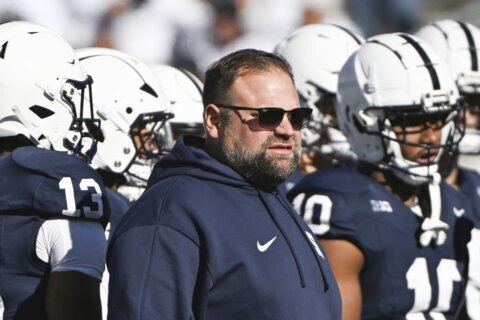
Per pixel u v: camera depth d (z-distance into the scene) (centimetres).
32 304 1087
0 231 1100
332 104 1786
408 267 1393
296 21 3466
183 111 1683
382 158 1439
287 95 1087
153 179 1110
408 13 3569
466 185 1705
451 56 1858
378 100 1440
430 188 1421
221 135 1096
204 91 1118
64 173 1109
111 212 1309
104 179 1416
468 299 1486
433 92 1422
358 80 1466
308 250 1114
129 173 1482
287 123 1082
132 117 1412
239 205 1070
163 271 1016
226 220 1053
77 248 1083
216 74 1100
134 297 1005
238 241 1046
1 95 1184
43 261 1091
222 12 3384
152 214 1040
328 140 1781
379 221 1385
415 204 1445
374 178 1462
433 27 1914
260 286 1039
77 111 1238
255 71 1088
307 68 1802
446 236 1442
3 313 1095
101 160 1388
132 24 3322
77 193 1105
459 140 1468
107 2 3338
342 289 1355
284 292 1052
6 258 1095
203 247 1034
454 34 1878
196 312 1030
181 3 3328
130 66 1439
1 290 1094
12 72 1184
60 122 1205
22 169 1111
